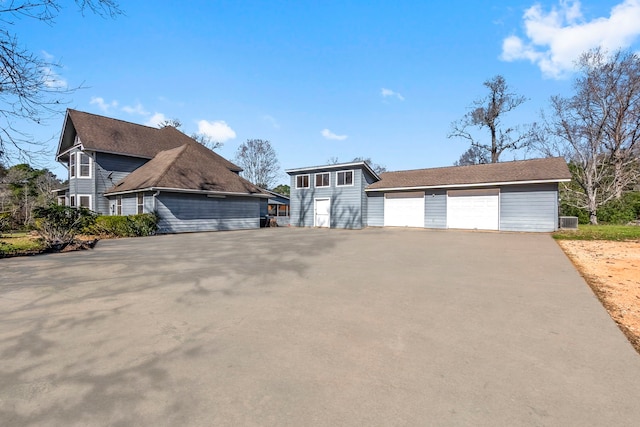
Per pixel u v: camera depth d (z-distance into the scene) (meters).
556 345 3.13
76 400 2.25
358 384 2.46
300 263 7.74
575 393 2.32
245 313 4.13
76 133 22.39
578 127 20.98
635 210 19.30
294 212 24.55
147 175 18.88
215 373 2.64
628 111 19.45
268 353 3.01
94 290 5.30
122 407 2.17
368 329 3.58
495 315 3.99
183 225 18.00
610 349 3.04
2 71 7.06
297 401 2.24
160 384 2.47
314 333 3.48
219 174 20.97
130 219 15.55
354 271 6.75
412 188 19.58
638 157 19.50
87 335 3.45
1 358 2.92
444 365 2.75
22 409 2.14
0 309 4.35
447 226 18.78
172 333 3.50
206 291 5.22
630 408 2.14
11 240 12.91
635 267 6.84
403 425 1.98
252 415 2.09
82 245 10.77
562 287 5.31
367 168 21.56
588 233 13.03
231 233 17.36
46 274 6.56
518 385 2.43
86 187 21.09
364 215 21.58
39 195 26.89
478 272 6.54
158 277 6.25
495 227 17.27
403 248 10.38
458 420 2.02
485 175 18.14
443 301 4.59
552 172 16.11
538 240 12.17
